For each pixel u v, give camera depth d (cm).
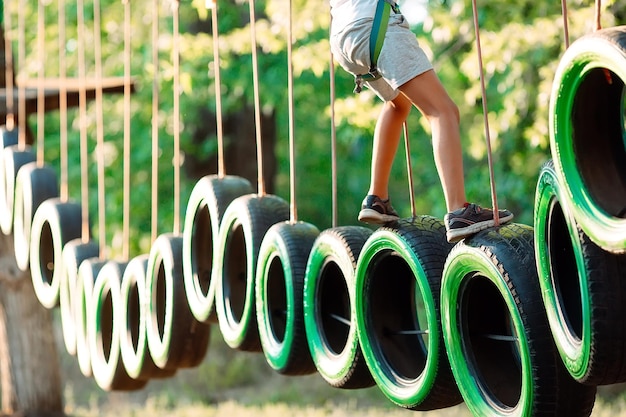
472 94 1559
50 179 1239
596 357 527
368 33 666
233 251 893
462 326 635
